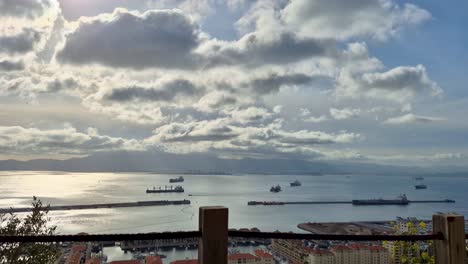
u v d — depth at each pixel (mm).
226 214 2387
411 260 4531
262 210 68125
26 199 61562
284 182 196000
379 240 2777
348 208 74562
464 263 2857
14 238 2188
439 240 2936
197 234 2395
